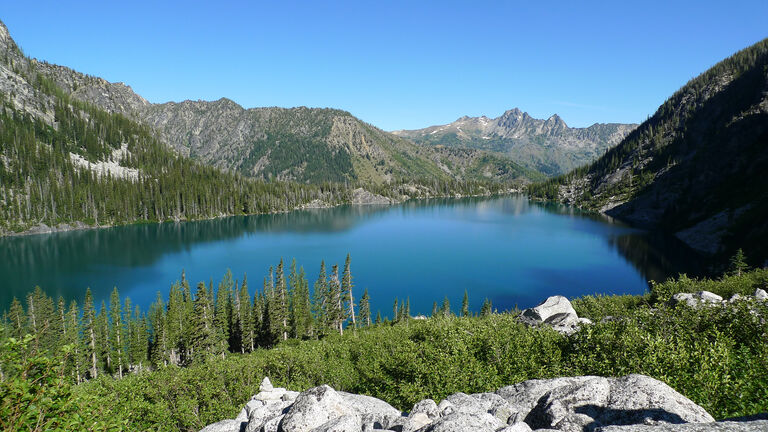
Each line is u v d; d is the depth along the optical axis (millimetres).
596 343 21094
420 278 150500
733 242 140375
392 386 27203
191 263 172250
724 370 15336
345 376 34094
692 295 33125
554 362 21984
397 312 114875
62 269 155000
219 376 34906
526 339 25688
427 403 15891
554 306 37875
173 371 35281
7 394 9172
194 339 81938
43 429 9383
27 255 175250
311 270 163125
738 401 13805
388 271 160875
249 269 163250
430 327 36062
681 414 10742
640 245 181625
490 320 35312
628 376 13148
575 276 143750
